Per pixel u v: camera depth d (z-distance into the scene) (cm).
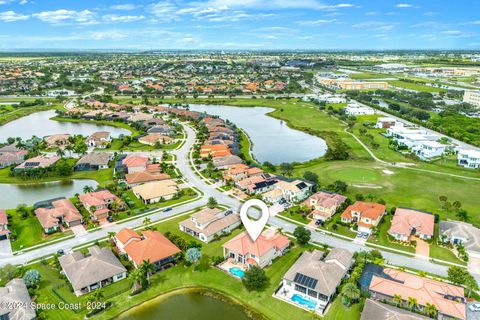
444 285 7912
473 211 12194
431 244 10131
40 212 11444
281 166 15762
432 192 13862
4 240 10306
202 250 9825
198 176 15525
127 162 16050
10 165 17125
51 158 17100
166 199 13100
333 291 7812
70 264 8600
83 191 13738
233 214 11394
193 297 8088
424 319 6806
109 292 8150
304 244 10094
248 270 8525
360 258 9075
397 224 10631
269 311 7600
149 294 8119
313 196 12538
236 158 16912
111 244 10056
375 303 7300
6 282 8388
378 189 14100
